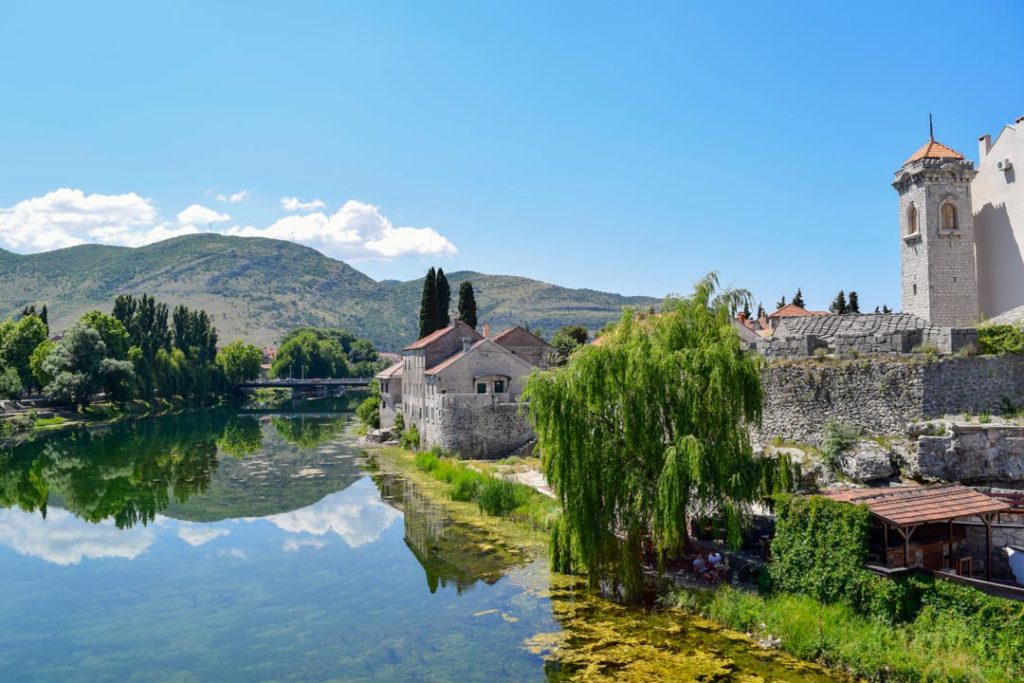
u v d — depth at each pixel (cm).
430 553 3759
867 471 3519
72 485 5944
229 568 3694
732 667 2341
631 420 2980
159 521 4706
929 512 2475
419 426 7538
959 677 2027
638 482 2939
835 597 2511
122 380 11575
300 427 10375
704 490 2858
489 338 7594
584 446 2964
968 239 4588
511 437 6469
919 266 4666
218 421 11369
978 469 3369
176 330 15438
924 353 3778
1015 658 2041
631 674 2325
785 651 2434
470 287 9900
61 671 2528
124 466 6869
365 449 7750
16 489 5794
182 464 6944
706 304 3192
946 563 2631
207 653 2659
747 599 2717
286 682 2412
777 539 2756
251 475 6300
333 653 2631
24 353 11981
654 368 2978
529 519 4244
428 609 3020
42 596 3309
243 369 17412
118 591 3366
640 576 2966
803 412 4088
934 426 3569
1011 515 2789
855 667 2238
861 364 3906
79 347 11312
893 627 2330
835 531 2545
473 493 4997
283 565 3719
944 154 4631
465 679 2384
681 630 2652
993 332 3716
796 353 4300
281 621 2958
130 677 2472
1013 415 3559
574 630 2695
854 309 9919
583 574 3322
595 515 2967
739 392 2939
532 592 3127
